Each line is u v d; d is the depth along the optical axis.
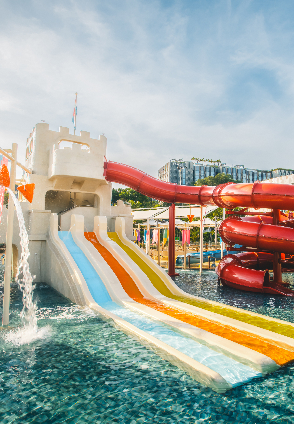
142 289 15.07
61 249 17.44
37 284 19.52
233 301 15.40
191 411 5.86
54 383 6.94
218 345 8.50
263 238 17.28
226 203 19.45
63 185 22.30
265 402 6.17
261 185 17.33
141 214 34.94
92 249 18.22
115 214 26.28
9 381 7.03
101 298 14.02
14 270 22.89
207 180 125.75
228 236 19.33
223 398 6.31
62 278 16.47
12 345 9.12
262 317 11.49
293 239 16.22
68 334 10.08
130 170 22.30
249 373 7.24
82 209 24.64
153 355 8.47
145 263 17.80
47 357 8.29
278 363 7.67
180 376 7.27
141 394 6.46
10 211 10.67
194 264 34.50
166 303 13.34
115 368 7.66
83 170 21.16
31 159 23.67
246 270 18.59
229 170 168.38
